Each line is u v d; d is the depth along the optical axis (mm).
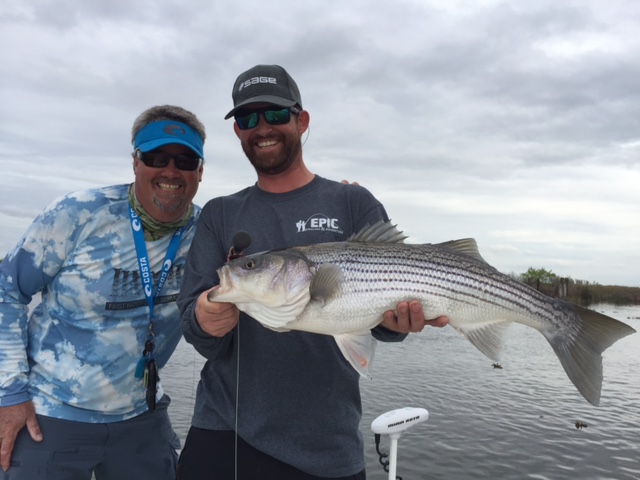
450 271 1093
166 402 1393
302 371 1012
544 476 2562
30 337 1271
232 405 1027
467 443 2980
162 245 1306
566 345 1140
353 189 1136
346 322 1007
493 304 1119
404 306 989
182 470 1059
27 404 1183
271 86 1076
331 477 990
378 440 1310
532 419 3471
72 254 1235
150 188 1224
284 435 995
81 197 1244
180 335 1394
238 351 1038
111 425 1256
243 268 946
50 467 1187
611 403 3988
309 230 1070
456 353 6004
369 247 1051
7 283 1195
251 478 1004
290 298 973
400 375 4656
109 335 1246
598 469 2686
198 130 1312
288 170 1116
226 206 1130
